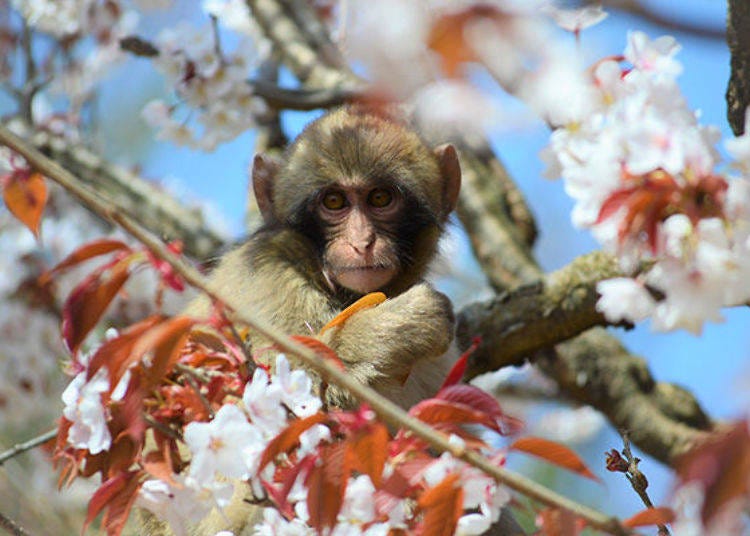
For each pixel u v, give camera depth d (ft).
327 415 25.12
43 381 54.24
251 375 27.68
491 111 19.10
